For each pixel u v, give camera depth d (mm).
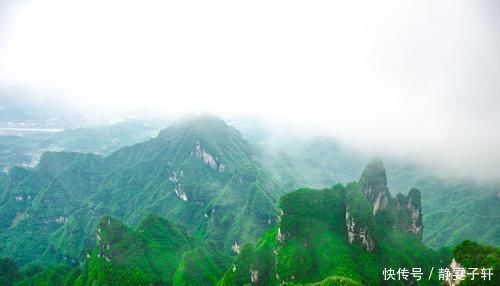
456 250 115938
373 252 158875
